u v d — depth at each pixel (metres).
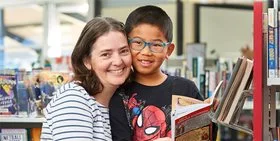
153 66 1.61
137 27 1.59
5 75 2.52
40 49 6.40
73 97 1.47
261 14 1.41
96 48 1.53
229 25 7.17
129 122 1.61
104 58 1.52
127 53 1.57
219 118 1.49
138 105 1.62
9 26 6.62
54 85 2.50
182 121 1.42
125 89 1.66
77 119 1.43
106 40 1.51
